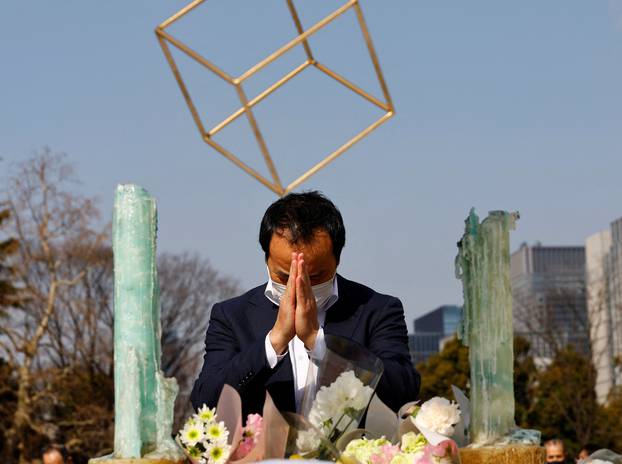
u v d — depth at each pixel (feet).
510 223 11.30
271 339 12.01
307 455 10.65
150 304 10.52
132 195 10.64
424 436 10.66
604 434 95.81
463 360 107.45
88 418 93.04
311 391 11.56
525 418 98.12
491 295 11.14
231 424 10.88
